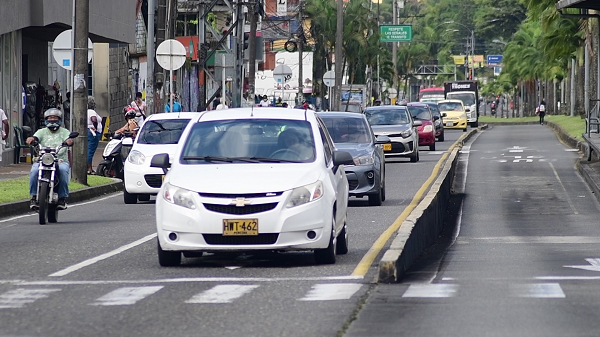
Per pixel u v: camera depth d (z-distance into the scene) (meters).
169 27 72.62
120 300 21.47
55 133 40.03
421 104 95.62
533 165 74.38
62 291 22.78
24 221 40.78
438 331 17.88
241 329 18.28
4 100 68.88
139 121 71.12
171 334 17.91
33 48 80.50
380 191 46.41
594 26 118.44
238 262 27.72
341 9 123.06
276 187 25.94
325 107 178.25
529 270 26.33
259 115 29.33
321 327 18.31
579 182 61.62
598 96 80.50
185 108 111.88
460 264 28.38
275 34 176.00
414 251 29.52
